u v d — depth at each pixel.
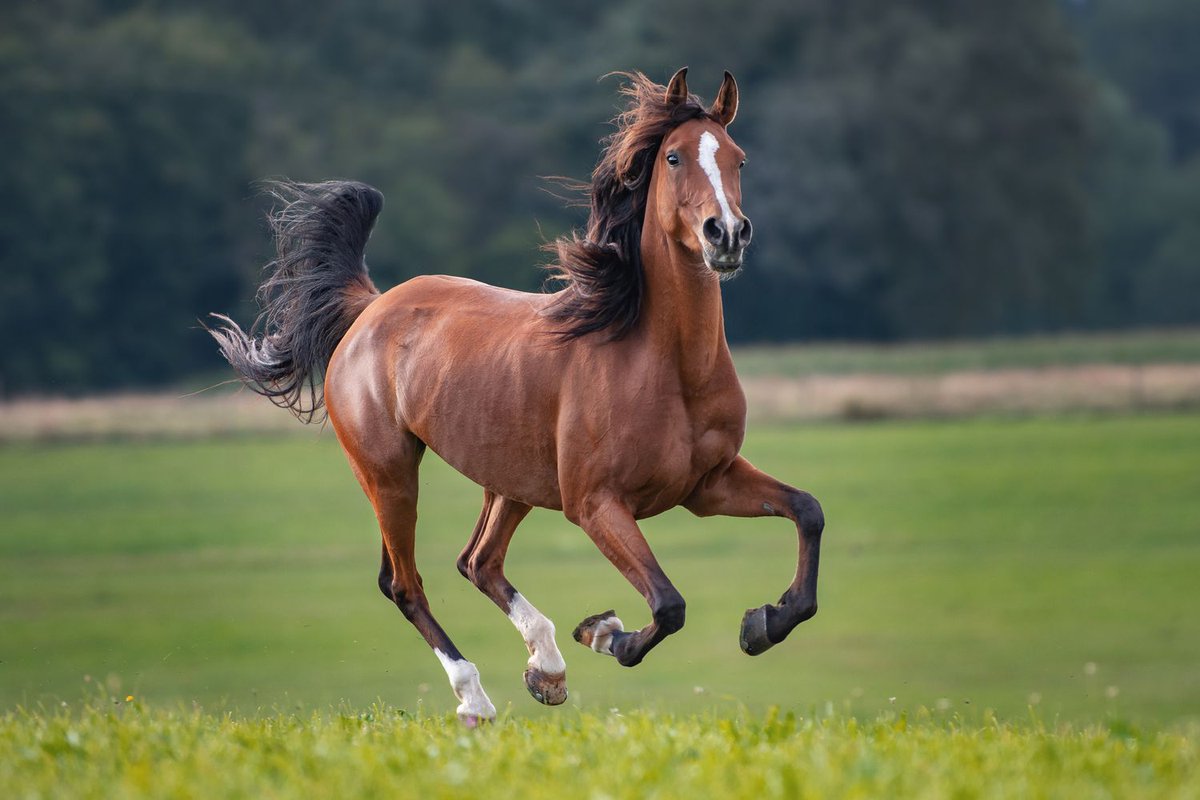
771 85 62.12
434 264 56.56
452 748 5.34
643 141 6.09
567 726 6.02
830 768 4.66
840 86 59.91
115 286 53.56
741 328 58.47
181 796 4.58
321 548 20.48
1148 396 36.09
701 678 12.92
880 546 19.98
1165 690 11.75
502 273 56.56
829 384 37.69
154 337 53.81
